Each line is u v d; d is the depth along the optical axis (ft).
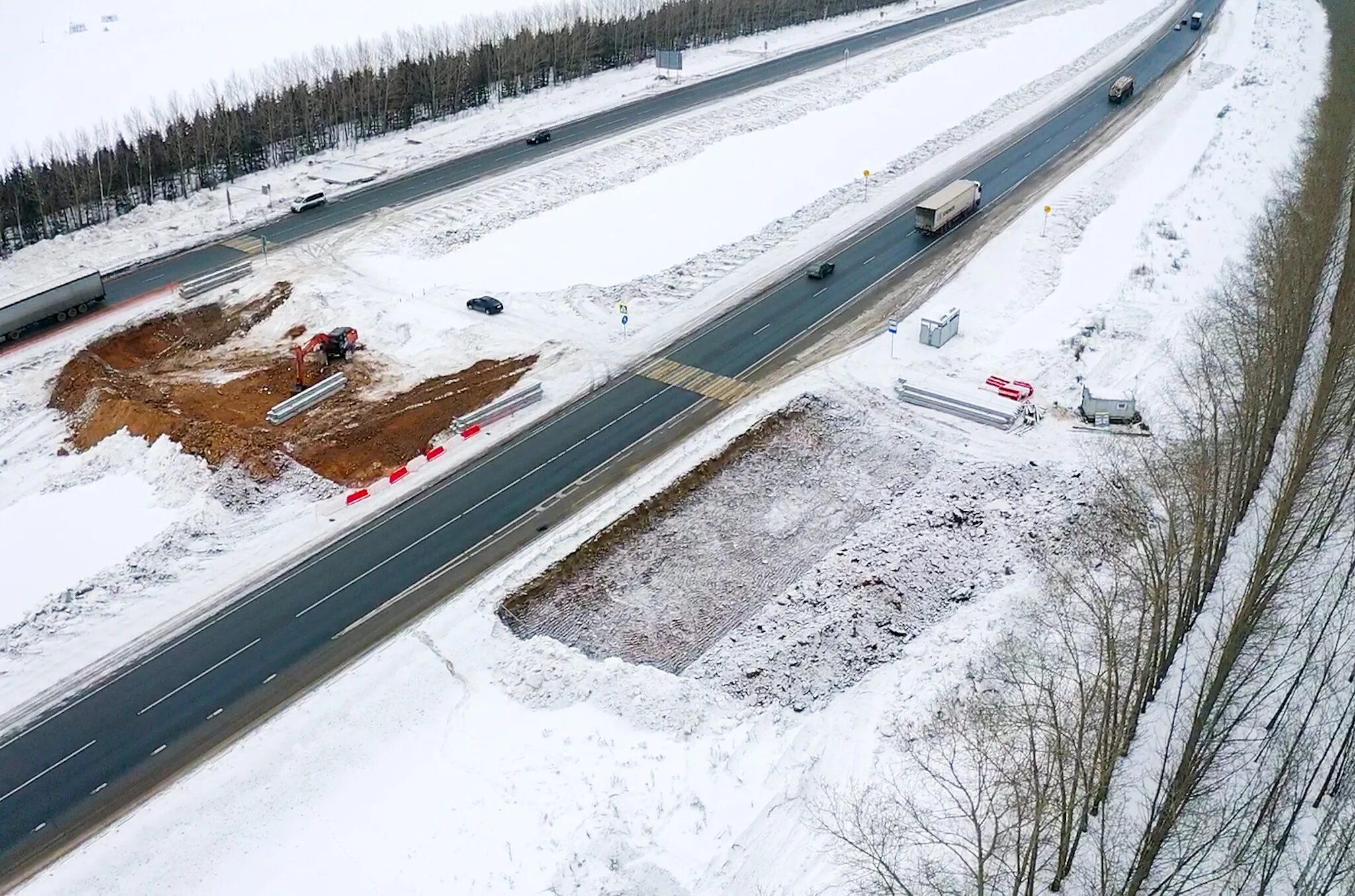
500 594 180.65
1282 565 165.89
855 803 137.39
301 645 171.94
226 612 179.63
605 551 194.49
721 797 142.20
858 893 124.88
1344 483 190.80
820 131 421.18
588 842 134.62
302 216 340.80
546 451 222.28
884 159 390.42
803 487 216.33
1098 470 205.98
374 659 168.66
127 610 180.14
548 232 327.06
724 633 178.29
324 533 198.59
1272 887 124.36
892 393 242.58
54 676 166.71
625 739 153.79
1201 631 164.14
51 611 178.81
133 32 576.20
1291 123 401.29
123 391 240.53
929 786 139.85
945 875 125.59
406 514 203.62
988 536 197.98
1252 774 139.95
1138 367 248.52
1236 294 268.00
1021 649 160.04
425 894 131.64
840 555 194.29
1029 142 407.03
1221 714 136.05
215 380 251.39
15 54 532.32
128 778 149.18
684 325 272.72
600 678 163.02
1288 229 265.54
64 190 324.39
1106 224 330.54
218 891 133.90
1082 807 128.26
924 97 464.65
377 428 229.66
